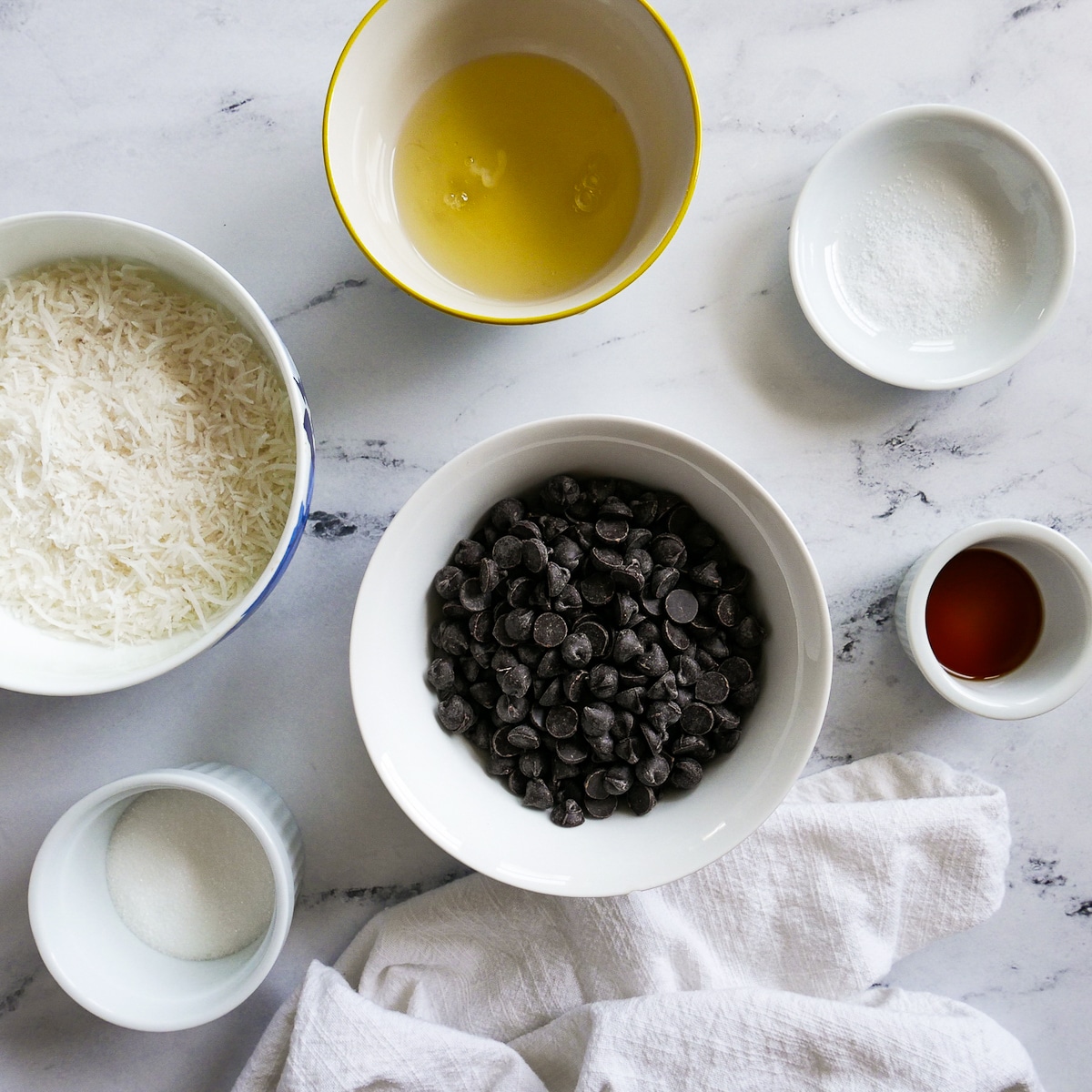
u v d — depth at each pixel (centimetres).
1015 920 52
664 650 46
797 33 49
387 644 45
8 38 48
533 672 46
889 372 48
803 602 44
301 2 48
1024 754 51
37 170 49
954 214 49
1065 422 50
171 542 47
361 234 46
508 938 50
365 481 50
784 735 45
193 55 48
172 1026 47
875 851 49
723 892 50
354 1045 47
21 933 51
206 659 50
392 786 44
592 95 49
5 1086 51
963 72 49
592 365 50
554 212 49
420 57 47
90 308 46
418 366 49
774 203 49
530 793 46
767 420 50
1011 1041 49
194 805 50
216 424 47
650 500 46
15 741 50
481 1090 48
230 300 46
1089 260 50
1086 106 49
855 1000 50
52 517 46
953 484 50
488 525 47
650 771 45
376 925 50
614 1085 47
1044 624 50
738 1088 48
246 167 49
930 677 48
